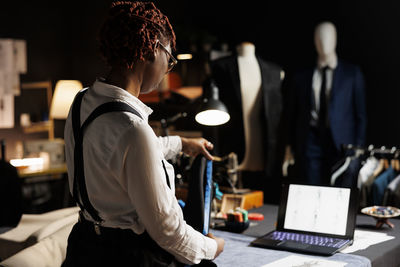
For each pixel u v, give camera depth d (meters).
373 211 2.21
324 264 1.61
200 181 1.64
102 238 1.10
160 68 1.14
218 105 2.14
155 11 1.10
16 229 2.37
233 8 5.23
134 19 1.05
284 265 1.61
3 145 3.27
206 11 5.45
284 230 2.04
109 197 1.07
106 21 1.08
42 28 6.17
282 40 4.91
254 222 2.33
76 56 6.48
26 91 5.98
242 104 3.51
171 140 1.67
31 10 6.03
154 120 4.92
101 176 1.06
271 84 3.52
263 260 1.67
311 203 2.03
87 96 1.12
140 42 1.06
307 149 3.74
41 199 4.96
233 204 2.61
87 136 1.06
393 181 2.81
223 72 3.52
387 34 4.30
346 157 3.15
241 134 3.48
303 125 3.75
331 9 4.59
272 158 3.55
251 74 3.60
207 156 1.68
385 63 4.33
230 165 2.71
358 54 4.48
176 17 5.70
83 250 1.12
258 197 2.72
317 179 3.70
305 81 3.77
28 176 4.84
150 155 1.02
